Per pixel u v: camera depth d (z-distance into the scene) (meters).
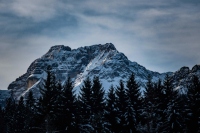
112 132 52.28
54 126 43.88
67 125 45.91
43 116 46.25
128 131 52.09
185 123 48.94
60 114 46.28
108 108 53.47
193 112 48.19
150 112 46.34
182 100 50.66
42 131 44.34
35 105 48.19
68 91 48.66
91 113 52.50
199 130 45.22
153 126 42.06
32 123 48.94
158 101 54.31
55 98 49.22
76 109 47.44
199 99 47.97
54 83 50.12
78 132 46.78
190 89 50.12
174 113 47.53
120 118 53.53
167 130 48.22
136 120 53.28
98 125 45.16
